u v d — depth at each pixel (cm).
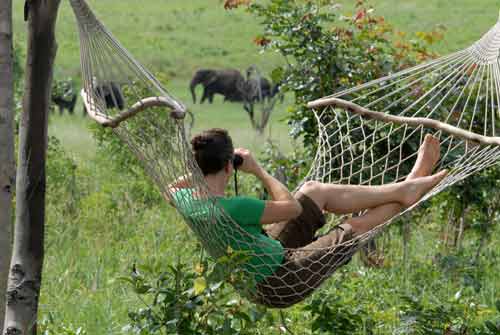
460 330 1280
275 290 1177
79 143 4406
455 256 1716
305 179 1420
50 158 2625
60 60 7906
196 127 5903
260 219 1162
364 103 1927
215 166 1170
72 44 8575
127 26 9862
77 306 1482
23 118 1120
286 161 2066
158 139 1058
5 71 1102
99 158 3092
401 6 10100
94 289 1611
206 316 1088
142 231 2116
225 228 1145
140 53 8869
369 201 1261
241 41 9394
